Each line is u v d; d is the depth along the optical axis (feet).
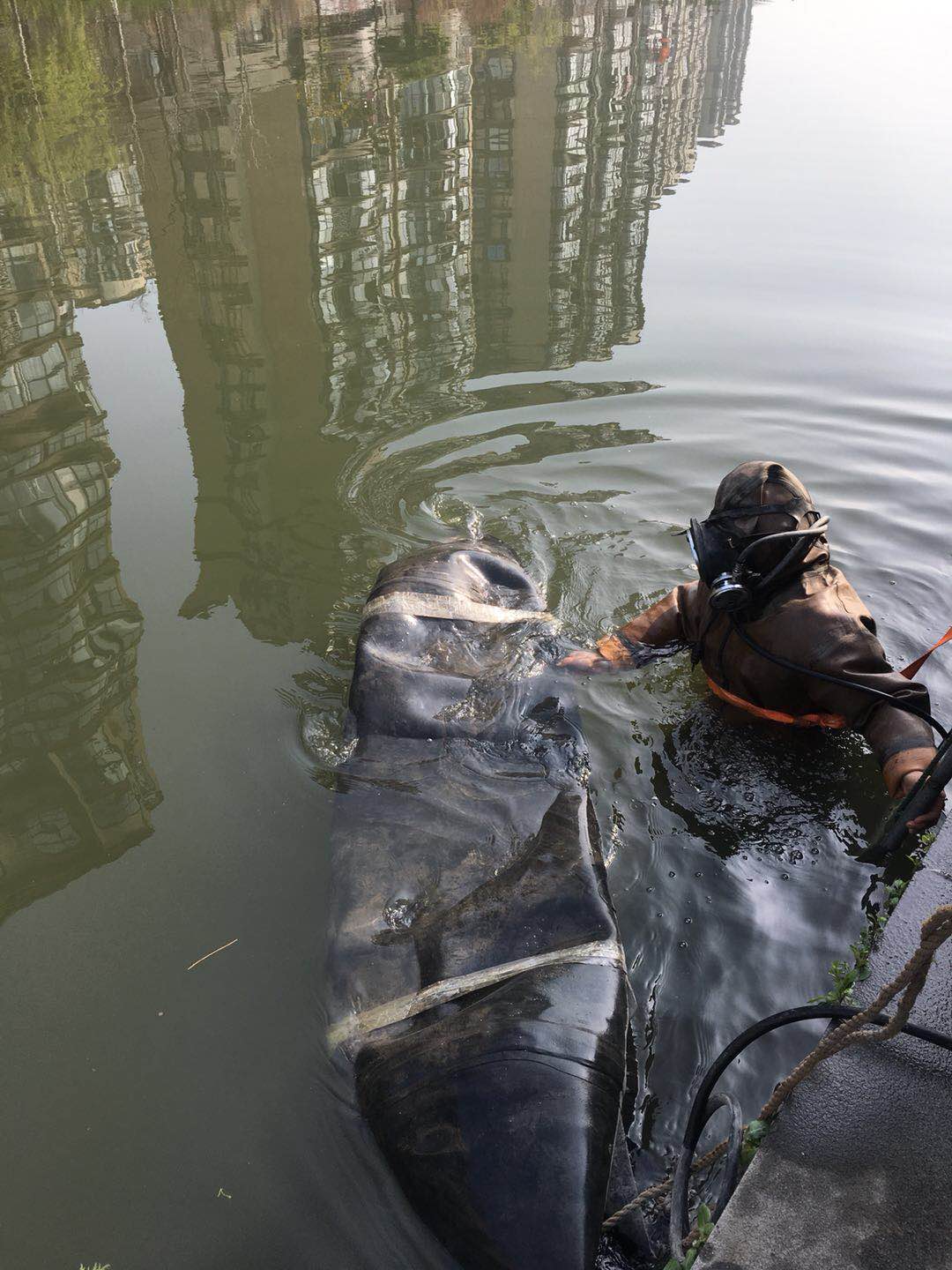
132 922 10.08
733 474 11.80
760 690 11.99
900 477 19.25
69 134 45.09
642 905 10.13
